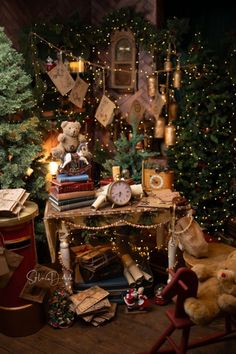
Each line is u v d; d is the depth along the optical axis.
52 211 3.04
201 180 4.23
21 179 3.49
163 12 4.42
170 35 4.09
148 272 3.38
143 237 4.03
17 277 2.89
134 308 3.17
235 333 2.75
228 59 4.18
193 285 2.29
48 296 3.26
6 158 3.46
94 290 3.16
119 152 3.92
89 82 4.57
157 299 3.26
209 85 4.13
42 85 3.89
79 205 3.08
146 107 4.47
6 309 2.92
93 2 4.47
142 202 3.18
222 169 4.29
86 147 3.15
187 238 3.05
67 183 3.02
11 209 2.79
